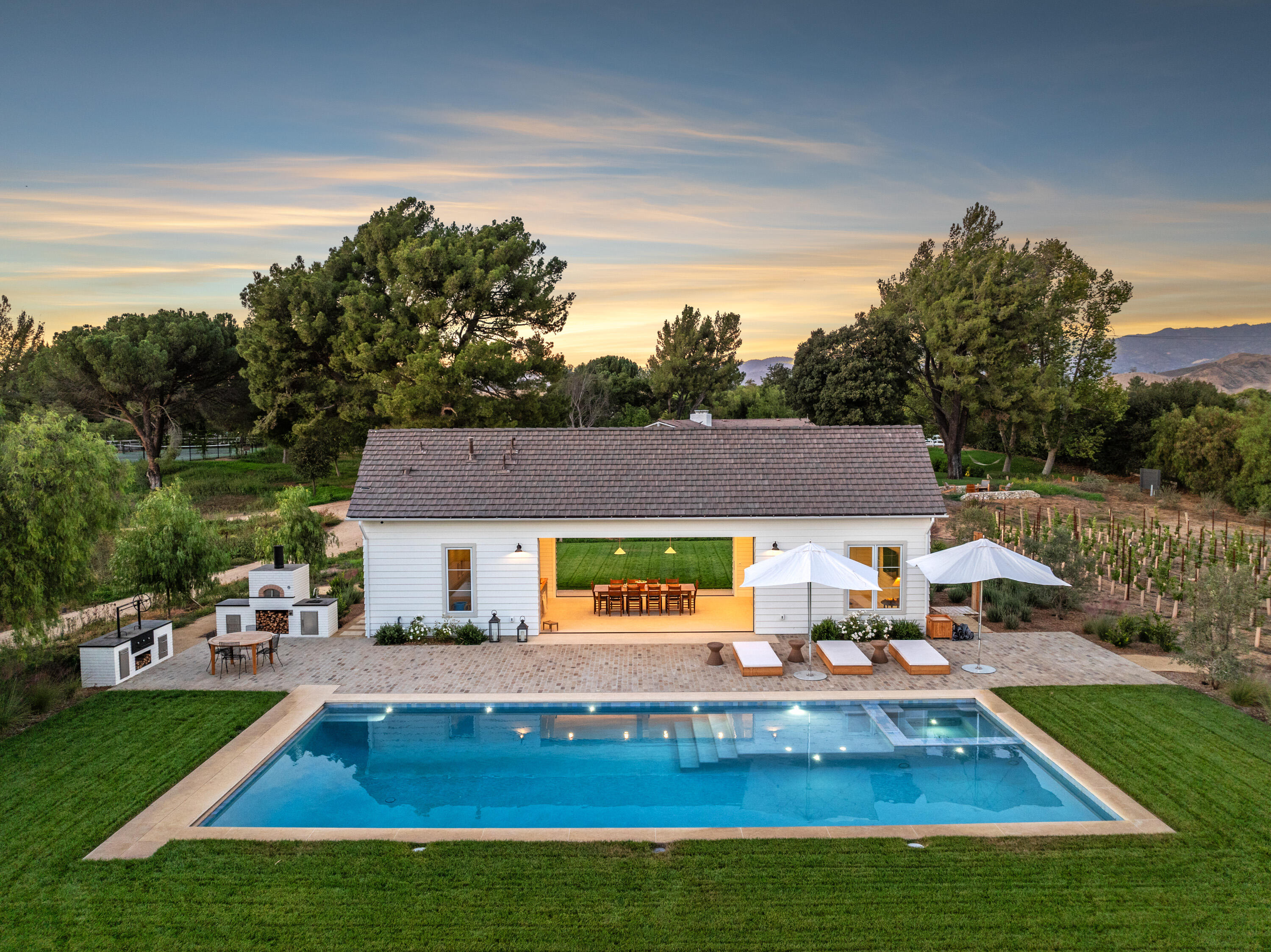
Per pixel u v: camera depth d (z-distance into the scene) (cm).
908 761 1210
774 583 1493
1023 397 4781
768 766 1195
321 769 1193
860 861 891
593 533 1828
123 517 1619
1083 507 3969
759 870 873
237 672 1581
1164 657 1664
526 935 762
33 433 1414
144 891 835
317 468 4425
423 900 819
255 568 1884
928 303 5009
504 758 1231
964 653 1698
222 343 4844
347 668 1614
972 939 755
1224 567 1499
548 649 1762
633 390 7969
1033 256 5150
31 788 1070
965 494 4156
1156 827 959
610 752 1250
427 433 2041
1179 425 5050
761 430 2028
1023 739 1239
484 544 1834
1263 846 909
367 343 3969
